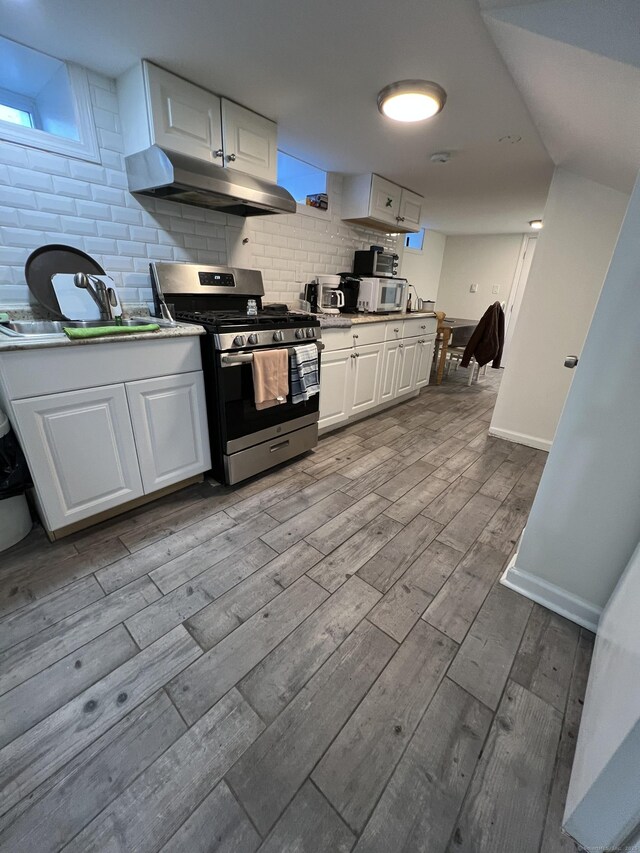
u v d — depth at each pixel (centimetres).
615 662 93
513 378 288
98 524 177
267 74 168
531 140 218
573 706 108
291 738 98
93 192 181
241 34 141
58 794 86
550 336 266
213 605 137
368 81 170
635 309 107
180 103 173
